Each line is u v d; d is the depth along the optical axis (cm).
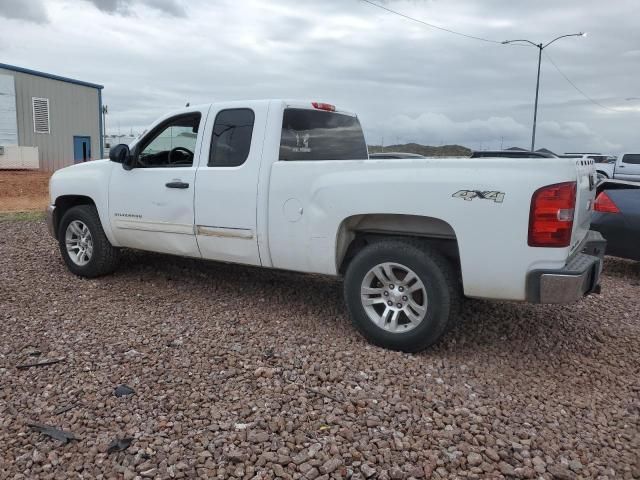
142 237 557
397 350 415
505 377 382
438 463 274
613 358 426
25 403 326
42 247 777
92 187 589
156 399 332
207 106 509
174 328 454
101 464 269
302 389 347
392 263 409
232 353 401
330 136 538
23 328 446
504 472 269
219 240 496
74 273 618
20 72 2797
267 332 449
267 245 466
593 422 326
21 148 2784
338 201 423
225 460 272
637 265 781
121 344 416
